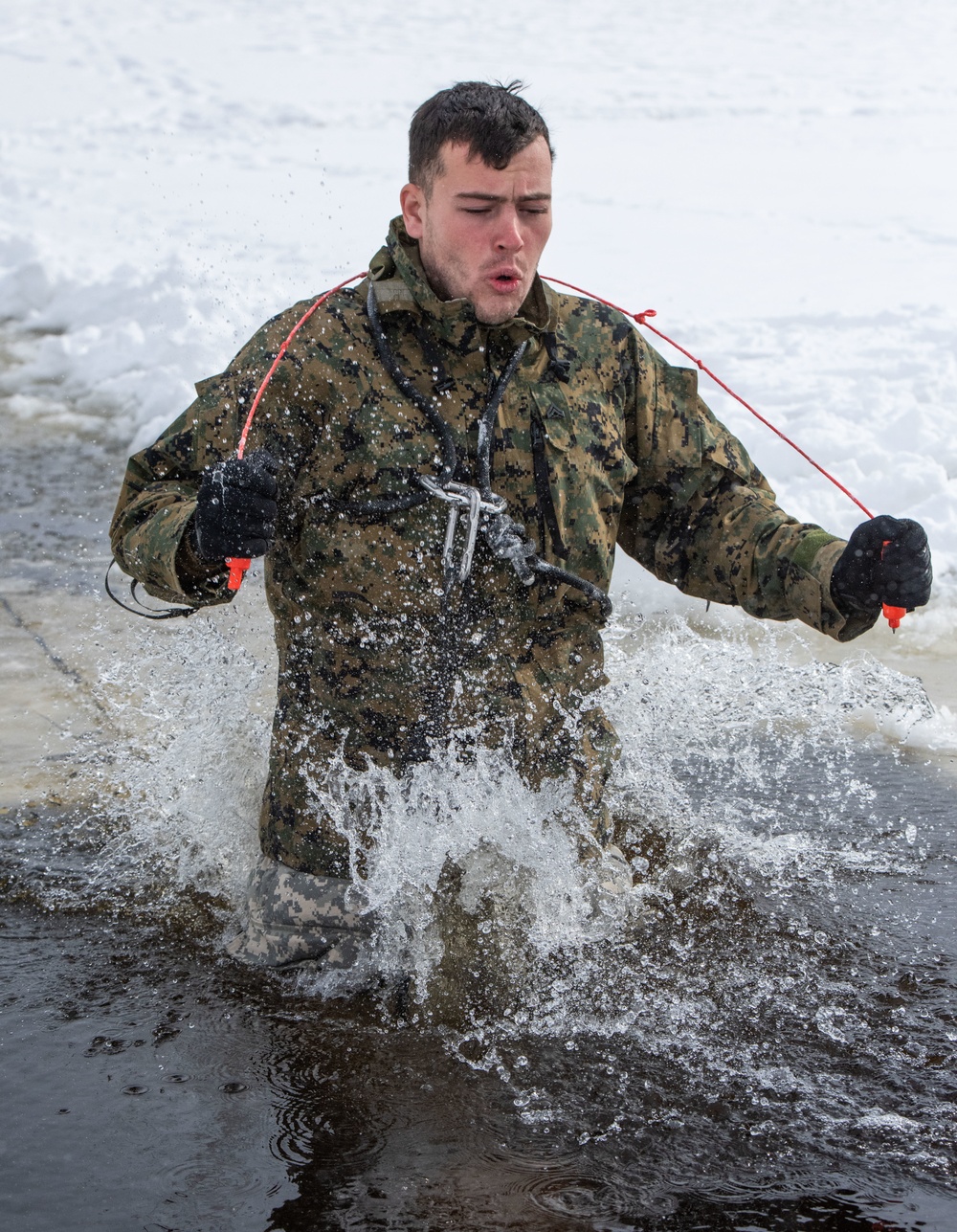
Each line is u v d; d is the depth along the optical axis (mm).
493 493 2801
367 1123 2596
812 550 2822
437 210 2701
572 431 2840
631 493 3053
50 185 13852
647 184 14195
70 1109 2643
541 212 2729
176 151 15688
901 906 3426
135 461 2910
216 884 3494
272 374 2764
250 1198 2396
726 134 17391
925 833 3816
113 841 3717
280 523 2871
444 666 2887
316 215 12508
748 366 7941
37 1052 2826
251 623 4785
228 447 2809
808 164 15555
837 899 3447
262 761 3586
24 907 3416
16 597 5391
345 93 19625
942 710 4527
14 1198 2402
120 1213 2363
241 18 27781
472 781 2965
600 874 3176
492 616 2885
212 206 12898
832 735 4398
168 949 3209
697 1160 2496
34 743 4289
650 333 8680
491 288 2711
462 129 2645
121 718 4449
